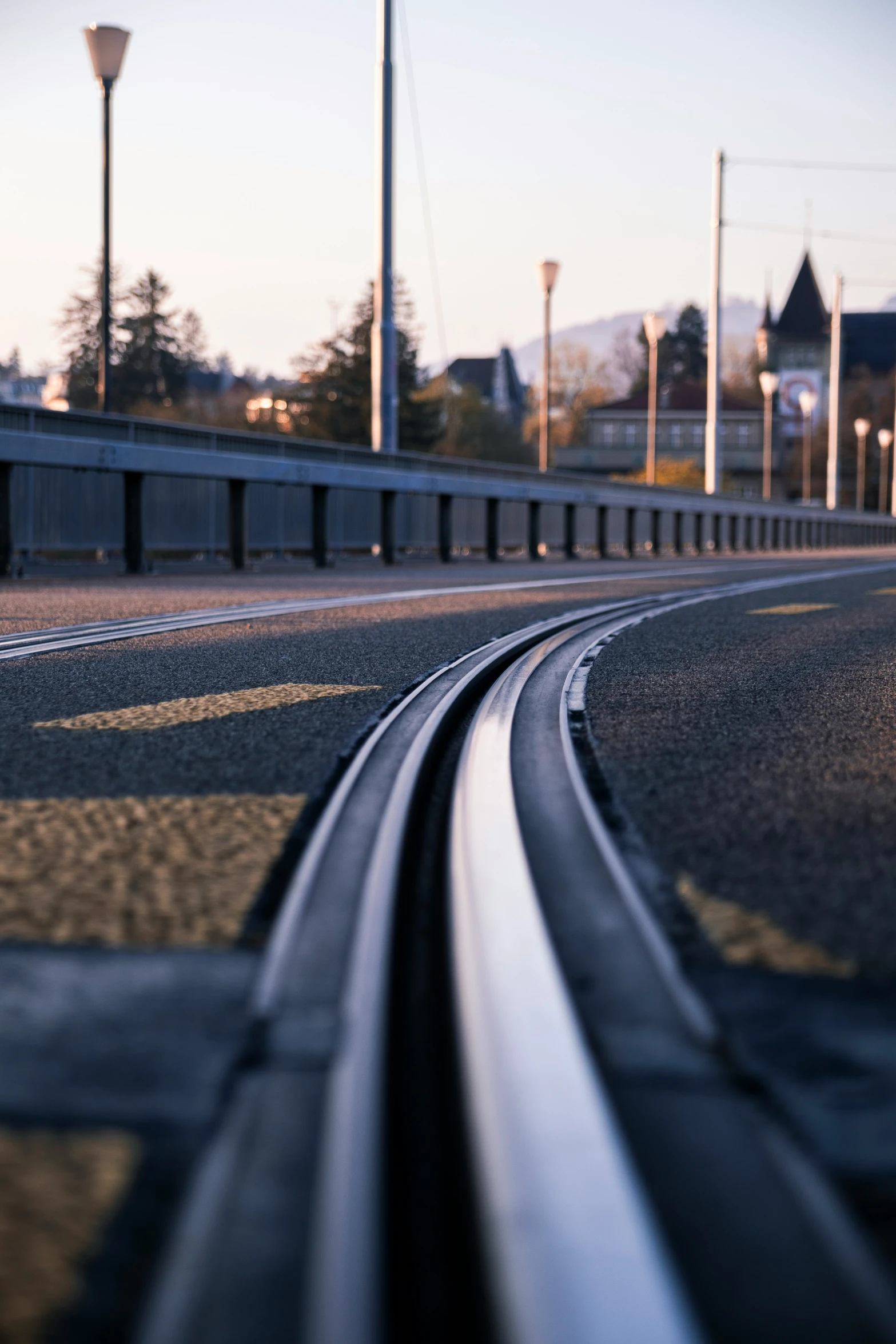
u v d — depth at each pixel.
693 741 5.43
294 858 3.22
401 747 4.90
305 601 15.29
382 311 33.78
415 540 36.91
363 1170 1.55
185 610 13.63
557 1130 1.66
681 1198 1.57
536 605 15.00
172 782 4.29
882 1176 1.65
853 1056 2.04
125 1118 1.76
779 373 199.50
